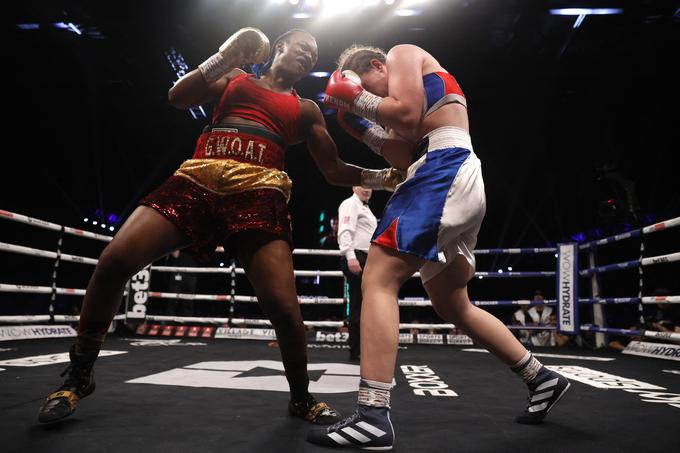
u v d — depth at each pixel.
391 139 1.83
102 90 12.70
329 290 12.55
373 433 1.41
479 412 1.96
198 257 1.81
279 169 1.92
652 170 13.24
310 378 2.85
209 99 1.93
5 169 13.10
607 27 10.20
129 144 14.53
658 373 3.30
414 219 1.55
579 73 11.62
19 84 12.20
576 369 3.53
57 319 5.19
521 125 14.20
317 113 2.05
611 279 13.47
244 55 1.74
